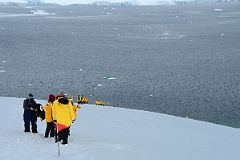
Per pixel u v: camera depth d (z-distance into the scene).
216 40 145.88
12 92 53.94
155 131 15.53
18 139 11.16
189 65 84.31
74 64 86.75
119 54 107.12
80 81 63.28
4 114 18.59
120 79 65.25
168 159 9.88
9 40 152.38
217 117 38.97
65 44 137.50
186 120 21.62
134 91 54.00
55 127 11.21
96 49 121.06
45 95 52.22
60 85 59.50
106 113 21.97
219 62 88.75
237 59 93.75
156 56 102.00
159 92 53.25
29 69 78.00
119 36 168.00
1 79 65.25
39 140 11.38
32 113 13.26
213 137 14.86
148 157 9.88
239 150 12.18
